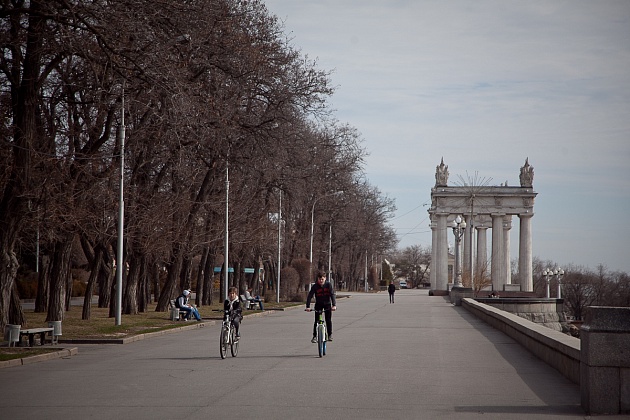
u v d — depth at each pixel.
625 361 11.84
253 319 44.69
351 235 108.12
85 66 33.56
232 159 46.47
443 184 120.94
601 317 12.03
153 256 50.72
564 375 16.78
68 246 35.19
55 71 34.62
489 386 15.19
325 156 69.44
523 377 16.62
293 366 18.81
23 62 28.67
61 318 35.47
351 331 32.56
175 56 33.22
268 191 60.19
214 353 22.77
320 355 21.22
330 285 21.66
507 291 112.00
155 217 42.53
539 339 20.53
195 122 34.50
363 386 15.19
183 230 47.19
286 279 76.75
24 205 28.78
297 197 59.75
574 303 145.25
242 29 39.81
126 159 40.38
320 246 89.12
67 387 15.30
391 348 24.03
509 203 119.50
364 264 139.12
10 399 13.73
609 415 11.79
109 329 32.34
